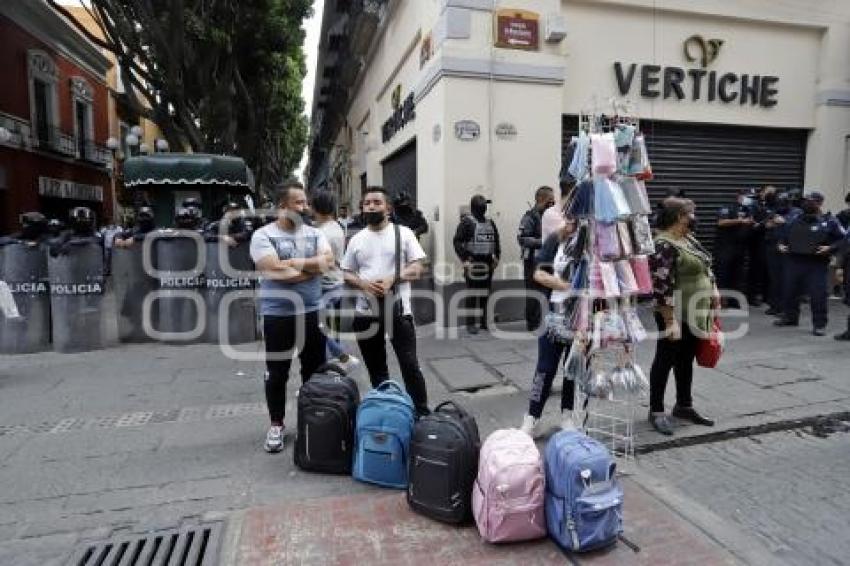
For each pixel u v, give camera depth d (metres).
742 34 9.06
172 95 14.08
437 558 2.83
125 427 4.55
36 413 4.88
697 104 8.93
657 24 8.62
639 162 3.80
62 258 6.77
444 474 3.07
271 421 4.15
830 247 6.88
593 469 2.82
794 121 9.52
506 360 6.31
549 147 7.96
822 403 4.76
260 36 16.20
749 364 5.83
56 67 19.34
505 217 7.89
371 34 13.25
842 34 9.45
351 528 3.09
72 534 3.09
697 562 2.78
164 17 14.21
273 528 3.10
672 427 4.30
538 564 2.78
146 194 10.41
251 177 13.59
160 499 3.43
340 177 23.16
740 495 3.43
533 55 7.80
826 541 2.95
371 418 3.51
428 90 8.17
